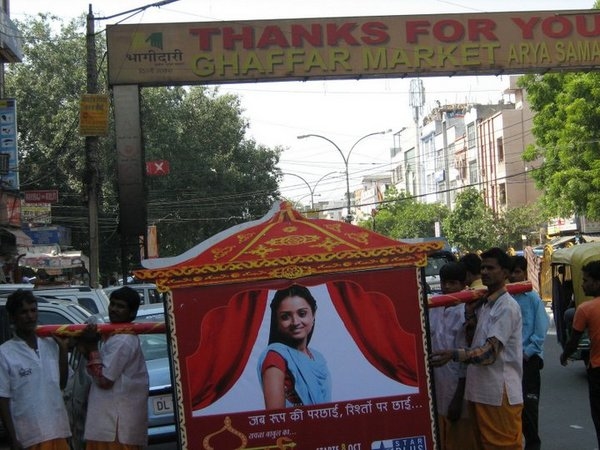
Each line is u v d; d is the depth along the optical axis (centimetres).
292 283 477
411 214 6038
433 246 481
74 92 3519
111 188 3456
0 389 530
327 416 473
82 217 3644
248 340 473
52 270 2750
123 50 1667
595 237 2523
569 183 2992
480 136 6047
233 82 1705
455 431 613
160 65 1670
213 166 3894
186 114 3888
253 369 472
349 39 1691
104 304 1233
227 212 3991
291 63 1680
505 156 5512
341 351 476
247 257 479
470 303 581
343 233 495
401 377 478
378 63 1697
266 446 470
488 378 550
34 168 3381
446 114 7381
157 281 470
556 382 1263
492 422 550
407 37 1708
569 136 3011
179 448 466
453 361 552
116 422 536
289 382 473
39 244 2997
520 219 4959
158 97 3744
